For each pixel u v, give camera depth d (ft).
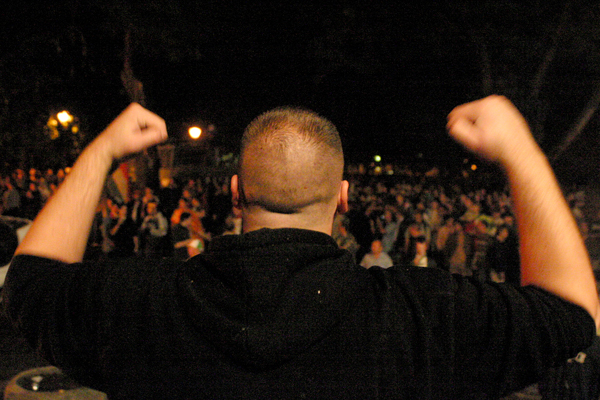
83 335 3.04
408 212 41.52
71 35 68.49
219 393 2.80
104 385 3.04
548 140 67.21
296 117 3.30
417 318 2.94
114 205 45.14
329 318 2.86
